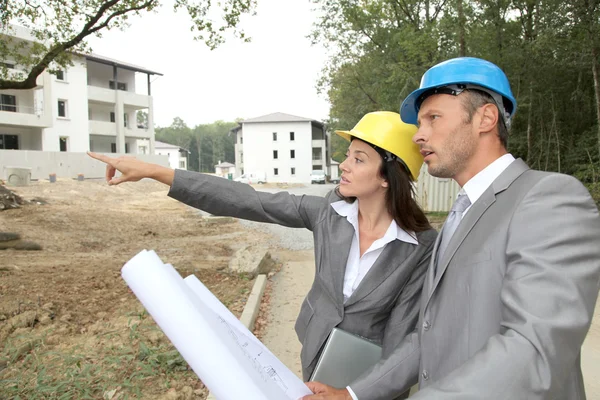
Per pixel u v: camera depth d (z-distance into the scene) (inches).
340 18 892.6
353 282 77.4
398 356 67.9
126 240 450.9
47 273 269.9
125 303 218.5
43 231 445.7
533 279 40.8
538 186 46.8
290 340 188.1
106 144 1568.7
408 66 748.0
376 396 65.7
